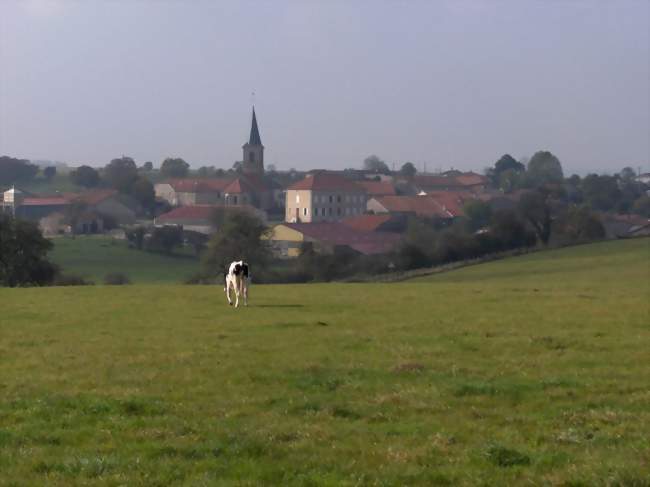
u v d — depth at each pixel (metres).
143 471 13.39
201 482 12.80
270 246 112.81
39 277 92.12
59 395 19.23
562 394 18.92
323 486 12.60
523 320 32.19
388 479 12.87
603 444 14.67
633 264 92.31
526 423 16.39
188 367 22.86
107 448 14.84
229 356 24.62
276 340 27.77
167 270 127.31
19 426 16.52
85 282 101.81
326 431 15.82
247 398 18.91
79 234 175.75
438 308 37.34
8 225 89.62
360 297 44.47
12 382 21.06
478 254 110.94
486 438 15.30
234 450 14.48
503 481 12.70
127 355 25.06
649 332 28.47
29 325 32.75
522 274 88.44
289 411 17.77
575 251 104.38
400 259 107.56
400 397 18.67
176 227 150.75
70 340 28.50
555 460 13.66
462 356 24.19
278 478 13.05
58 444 15.31
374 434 15.69
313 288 53.78
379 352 25.08
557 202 135.00
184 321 33.47
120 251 141.62
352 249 137.00
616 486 12.27
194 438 15.40
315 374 21.67
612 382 20.05
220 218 151.00
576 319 32.25
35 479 13.12
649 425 15.89
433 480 12.84
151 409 17.81
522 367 22.33
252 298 44.34
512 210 119.75
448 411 17.56
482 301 40.62
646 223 184.00
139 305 40.44
